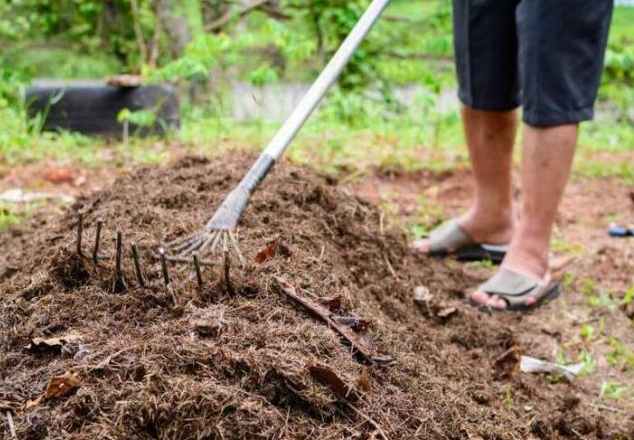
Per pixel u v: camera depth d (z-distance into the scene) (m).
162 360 2.02
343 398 2.06
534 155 3.34
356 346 2.26
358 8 9.26
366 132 6.81
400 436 2.06
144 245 2.59
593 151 7.09
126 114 6.02
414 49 9.70
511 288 3.53
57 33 12.89
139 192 3.26
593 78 3.25
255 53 10.64
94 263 2.45
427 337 3.04
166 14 11.17
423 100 7.12
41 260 2.79
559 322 3.59
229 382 2.00
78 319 2.29
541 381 3.09
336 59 2.93
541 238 3.52
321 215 3.30
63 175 5.00
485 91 3.64
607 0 3.19
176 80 9.75
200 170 3.52
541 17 3.14
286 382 2.01
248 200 2.65
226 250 2.31
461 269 4.05
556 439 2.66
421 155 6.04
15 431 1.88
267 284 2.38
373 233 3.45
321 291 2.47
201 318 2.18
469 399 2.53
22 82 7.26
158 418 1.88
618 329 3.54
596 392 3.08
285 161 3.80
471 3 3.52
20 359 2.17
